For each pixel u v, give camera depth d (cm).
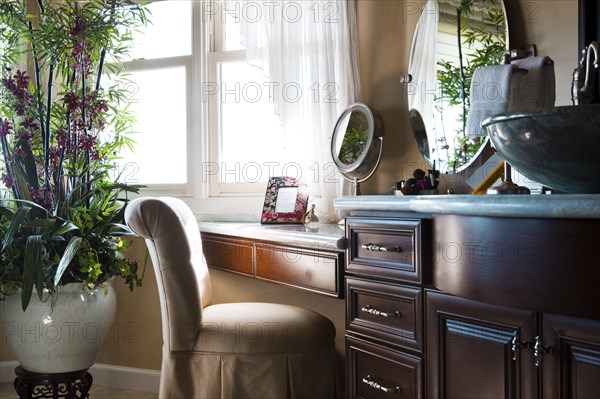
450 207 141
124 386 330
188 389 213
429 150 238
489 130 138
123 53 297
